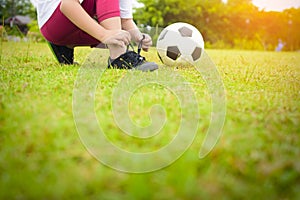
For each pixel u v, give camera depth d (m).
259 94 1.61
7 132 1.03
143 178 0.79
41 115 1.17
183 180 0.76
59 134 1.01
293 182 0.80
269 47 8.59
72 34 2.34
